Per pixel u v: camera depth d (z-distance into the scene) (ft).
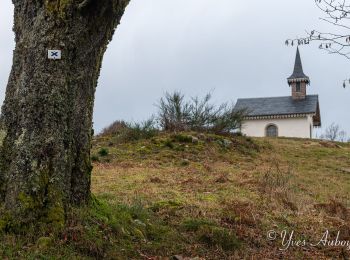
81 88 21.85
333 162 67.31
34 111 20.77
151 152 59.88
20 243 19.15
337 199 40.01
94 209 22.67
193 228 25.54
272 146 75.77
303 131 172.96
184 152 60.44
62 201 20.79
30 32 21.38
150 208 29.32
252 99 186.80
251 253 23.89
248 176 46.80
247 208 31.12
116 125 80.18
